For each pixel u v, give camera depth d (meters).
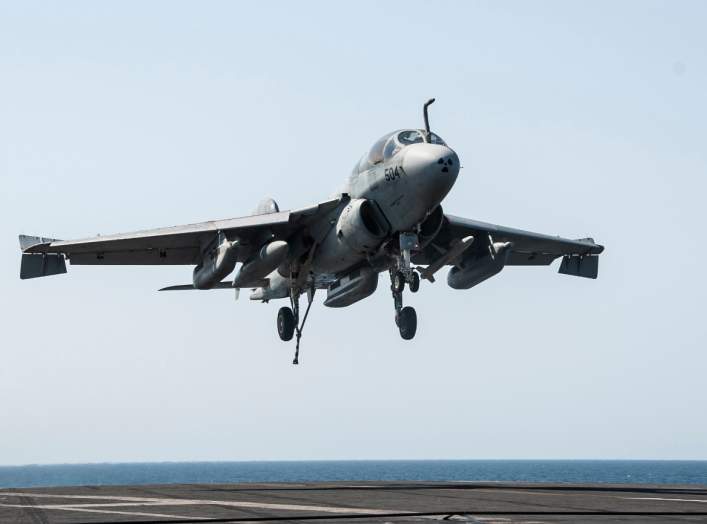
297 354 59.91
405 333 53.28
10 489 34.16
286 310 62.81
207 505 25.58
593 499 28.34
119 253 55.66
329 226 53.75
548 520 21.53
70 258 54.91
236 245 51.81
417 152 46.78
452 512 23.34
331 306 58.41
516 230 59.53
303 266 56.62
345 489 34.78
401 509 24.23
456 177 46.59
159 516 22.28
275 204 56.16
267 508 24.56
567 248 63.03
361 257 52.53
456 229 57.25
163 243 54.44
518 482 44.94
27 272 53.66
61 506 25.30
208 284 53.81
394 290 50.56
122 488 35.19
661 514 23.16
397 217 49.06
